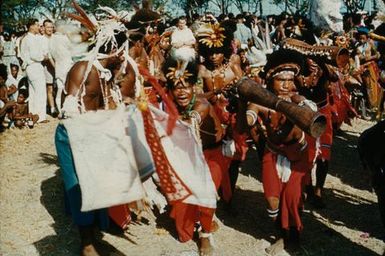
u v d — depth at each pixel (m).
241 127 4.54
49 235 4.99
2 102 9.35
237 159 5.30
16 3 21.36
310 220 5.32
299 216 4.55
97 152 3.78
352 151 7.93
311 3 6.77
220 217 5.39
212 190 4.18
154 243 4.79
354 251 4.65
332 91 6.02
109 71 4.24
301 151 4.43
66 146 3.99
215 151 4.70
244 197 5.98
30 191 6.12
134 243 4.79
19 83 10.33
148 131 3.81
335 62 5.12
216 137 4.62
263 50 5.46
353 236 4.95
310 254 4.58
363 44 9.74
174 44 6.64
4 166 7.05
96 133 3.82
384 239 4.73
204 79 5.23
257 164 7.21
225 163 4.80
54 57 9.66
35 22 9.74
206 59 5.25
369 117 10.11
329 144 5.40
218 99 5.18
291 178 4.41
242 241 4.85
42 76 9.82
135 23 6.88
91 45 4.35
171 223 5.21
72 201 4.12
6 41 11.02
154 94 4.54
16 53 10.78
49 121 10.11
